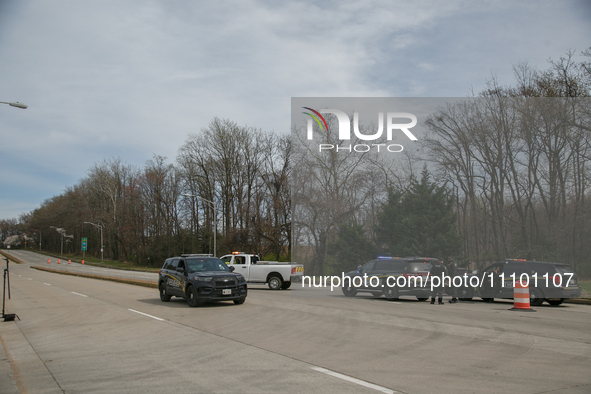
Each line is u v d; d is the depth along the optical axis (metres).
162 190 70.75
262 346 8.72
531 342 8.85
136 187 72.50
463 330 10.31
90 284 29.86
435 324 11.26
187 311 14.69
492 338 9.30
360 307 15.47
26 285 29.20
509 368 6.80
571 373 6.50
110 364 7.50
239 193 57.41
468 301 18.42
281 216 53.34
